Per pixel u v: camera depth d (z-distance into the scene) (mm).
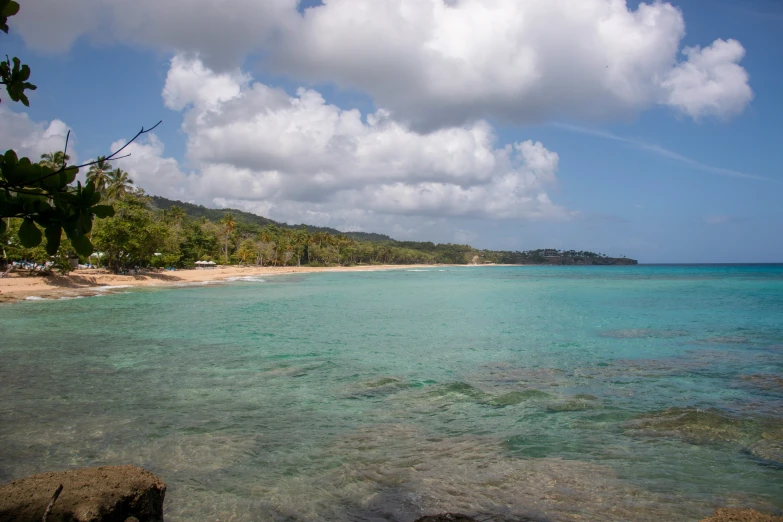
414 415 10164
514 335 21719
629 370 14320
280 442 8664
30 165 2318
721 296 44000
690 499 6527
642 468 7492
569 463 7695
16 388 12312
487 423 9625
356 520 6102
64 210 2412
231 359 16141
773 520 5340
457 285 69688
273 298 43969
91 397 11523
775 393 11664
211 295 46688
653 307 34438
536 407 10641
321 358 16328
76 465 7676
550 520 6059
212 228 130250
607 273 129250
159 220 92125
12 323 25406
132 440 8750
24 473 7363
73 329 23250
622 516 6125
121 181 74062
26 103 2881
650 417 9836
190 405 10875
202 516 6195
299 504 6500
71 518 3957
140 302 38344
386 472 7438
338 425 9555
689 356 16469
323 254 175625
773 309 32188
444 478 7215
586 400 11133
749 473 7289
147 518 4551
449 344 19234
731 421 9438
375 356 16719
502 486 6949
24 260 53719
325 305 37188
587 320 27281
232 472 7461
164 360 15938
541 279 90688
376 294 50219
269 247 137625
